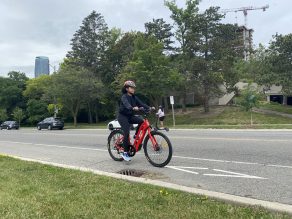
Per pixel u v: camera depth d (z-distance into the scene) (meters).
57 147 15.75
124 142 9.63
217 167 9.05
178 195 6.23
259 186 7.06
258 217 5.05
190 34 50.03
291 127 26.02
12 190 6.97
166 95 50.53
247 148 12.06
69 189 6.93
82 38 63.50
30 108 70.31
